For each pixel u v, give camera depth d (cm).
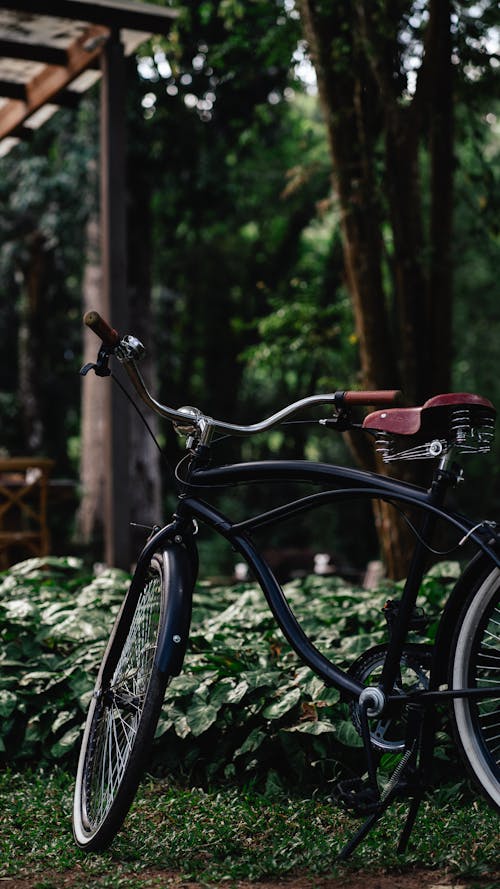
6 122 814
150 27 656
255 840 296
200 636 406
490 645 282
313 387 1418
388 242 743
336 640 407
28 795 353
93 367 286
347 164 643
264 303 1939
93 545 1422
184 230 1650
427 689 269
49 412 1894
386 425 271
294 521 2003
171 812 323
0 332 1892
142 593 313
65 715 387
